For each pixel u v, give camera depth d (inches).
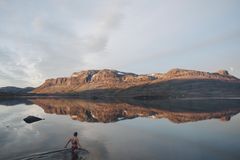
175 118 1999.3
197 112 2511.1
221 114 2279.8
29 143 1048.8
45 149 932.6
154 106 3671.3
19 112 2704.2
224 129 1414.9
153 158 808.9
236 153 874.1
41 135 1252.5
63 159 799.1
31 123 1737.2
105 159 793.6
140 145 999.0
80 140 1106.7
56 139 1141.1
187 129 1427.2
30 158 813.2
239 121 1759.4
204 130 1384.1
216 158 812.6
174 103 4581.7
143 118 2025.1
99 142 1061.8
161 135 1238.3
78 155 840.9
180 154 858.1
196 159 800.9
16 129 1457.9
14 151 906.7
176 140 1109.1
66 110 3016.7
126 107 3499.0
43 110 3024.1
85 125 1630.2
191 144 1022.4
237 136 1199.6
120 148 945.5
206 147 970.7
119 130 1406.3
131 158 804.6
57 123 1740.9
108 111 2819.9
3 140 1119.6
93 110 3002.0
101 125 1626.5
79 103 4953.3
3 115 2327.8
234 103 4222.4
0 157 828.6
